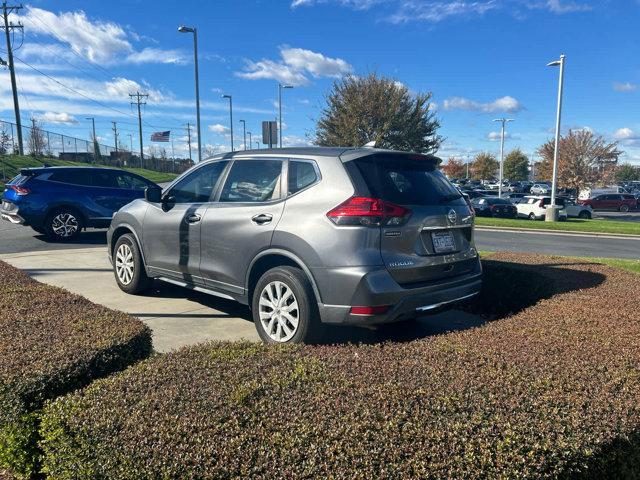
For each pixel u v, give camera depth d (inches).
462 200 180.5
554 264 244.1
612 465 82.0
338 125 1126.4
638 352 110.0
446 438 75.7
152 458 74.7
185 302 235.3
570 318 137.5
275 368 101.0
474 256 181.9
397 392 88.5
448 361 104.2
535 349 111.2
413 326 204.5
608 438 78.6
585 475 77.6
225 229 183.6
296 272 158.7
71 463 85.2
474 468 70.9
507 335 122.0
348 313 148.2
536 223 920.9
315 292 154.1
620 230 810.8
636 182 3235.7
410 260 153.2
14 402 99.7
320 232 152.8
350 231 147.9
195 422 80.6
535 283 203.0
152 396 89.4
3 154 1566.2
